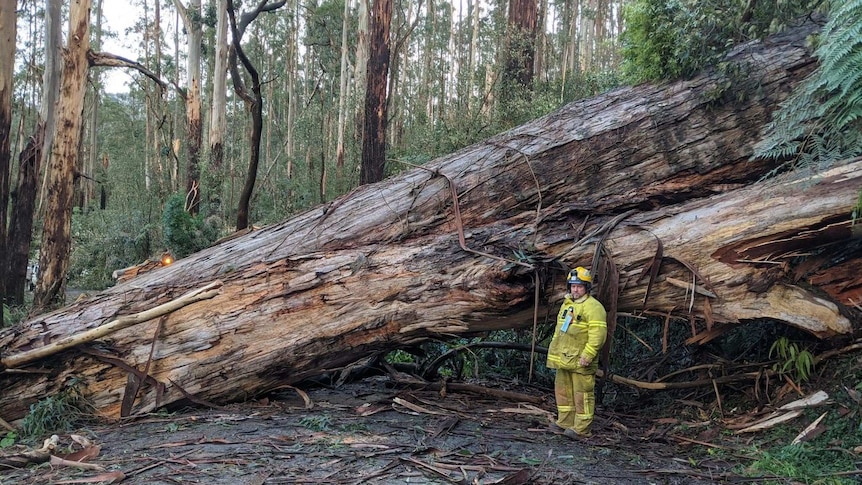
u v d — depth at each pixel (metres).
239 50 10.09
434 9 34.22
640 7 6.45
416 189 6.18
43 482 3.71
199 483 3.61
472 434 4.79
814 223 4.71
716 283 4.89
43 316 5.66
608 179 6.04
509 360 7.42
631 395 6.38
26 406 5.12
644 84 6.58
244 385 5.48
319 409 5.45
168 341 5.36
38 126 12.56
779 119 5.51
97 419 5.15
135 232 17.92
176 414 5.32
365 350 5.55
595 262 5.04
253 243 6.15
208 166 17.73
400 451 4.22
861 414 4.42
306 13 34.25
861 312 4.89
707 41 6.02
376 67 11.80
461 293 5.21
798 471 4.04
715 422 5.20
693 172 5.96
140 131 38.25
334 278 5.46
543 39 19.50
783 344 5.15
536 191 6.03
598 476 3.98
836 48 4.90
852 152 5.05
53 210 10.65
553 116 6.61
